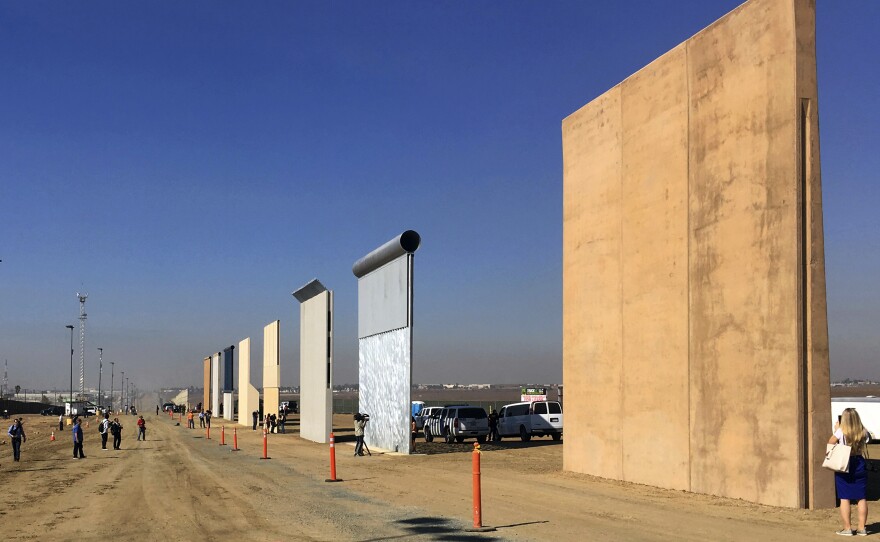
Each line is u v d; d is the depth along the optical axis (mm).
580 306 22516
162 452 38781
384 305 38062
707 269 16969
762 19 15625
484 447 37062
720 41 16828
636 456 19469
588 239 22125
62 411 133125
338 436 51688
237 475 24641
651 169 19203
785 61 15023
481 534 12398
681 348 17766
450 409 42781
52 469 29734
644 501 16031
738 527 12578
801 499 14344
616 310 20594
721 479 16281
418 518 14320
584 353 22250
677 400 17844
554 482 20234
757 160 15617
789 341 14617
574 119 23078
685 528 12570
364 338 42250
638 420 19422
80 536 13570
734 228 16156
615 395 20531
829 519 13242
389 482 21406
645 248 19344
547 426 41438
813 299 14633
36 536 13711
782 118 15039
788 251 14742
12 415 129875
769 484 14969
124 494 20234
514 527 13000
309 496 18391
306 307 52594
